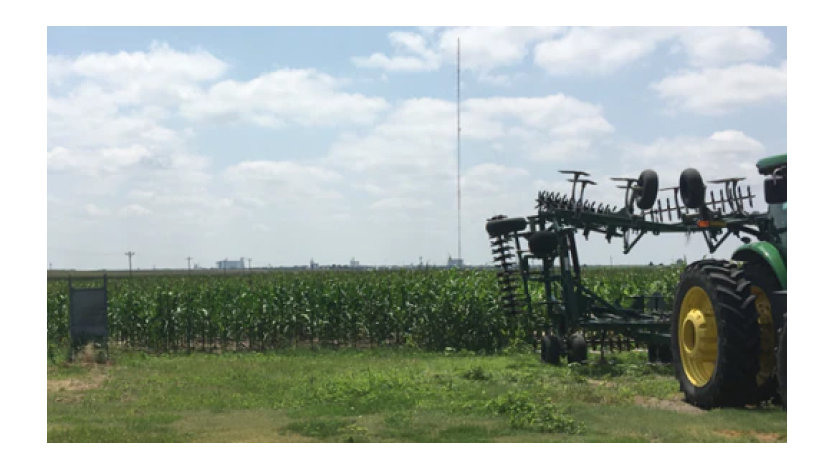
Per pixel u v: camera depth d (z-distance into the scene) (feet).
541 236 51.80
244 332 69.00
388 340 70.03
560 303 52.90
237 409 35.78
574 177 49.80
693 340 35.50
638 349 61.87
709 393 32.99
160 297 68.85
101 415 34.47
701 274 34.17
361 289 68.54
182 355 62.95
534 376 44.55
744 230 37.88
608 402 35.50
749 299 31.91
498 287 66.90
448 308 65.92
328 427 30.32
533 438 28.17
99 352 55.88
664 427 29.48
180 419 33.14
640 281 76.43
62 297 72.49
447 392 38.27
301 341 71.20
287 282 73.10
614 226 49.01
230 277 90.07
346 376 44.57
